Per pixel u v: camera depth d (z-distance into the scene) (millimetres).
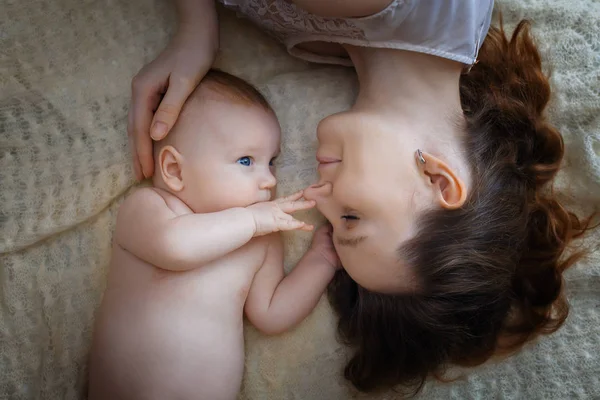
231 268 1139
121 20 1257
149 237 1076
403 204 1018
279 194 1255
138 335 1088
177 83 1124
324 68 1312
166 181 1128
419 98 1078
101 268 1231
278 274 1212
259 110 1151
